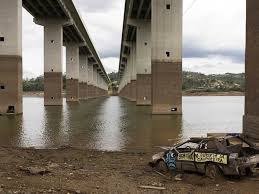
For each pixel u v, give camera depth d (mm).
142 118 40125
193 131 28734
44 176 12875
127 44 94250
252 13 20500
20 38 44344
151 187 11211
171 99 42875
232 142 12281
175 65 42625
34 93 194750
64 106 72688
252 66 20453
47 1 61656
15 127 31906
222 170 11516
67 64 96938
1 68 42844
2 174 13281
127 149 20562
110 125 33500
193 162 12344
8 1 42812
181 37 42688
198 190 10820
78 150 19922
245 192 10438
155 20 42562
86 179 12469
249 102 20812
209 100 114312
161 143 22672
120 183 11906
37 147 21562
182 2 42594
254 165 11297
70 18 70688
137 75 69312
